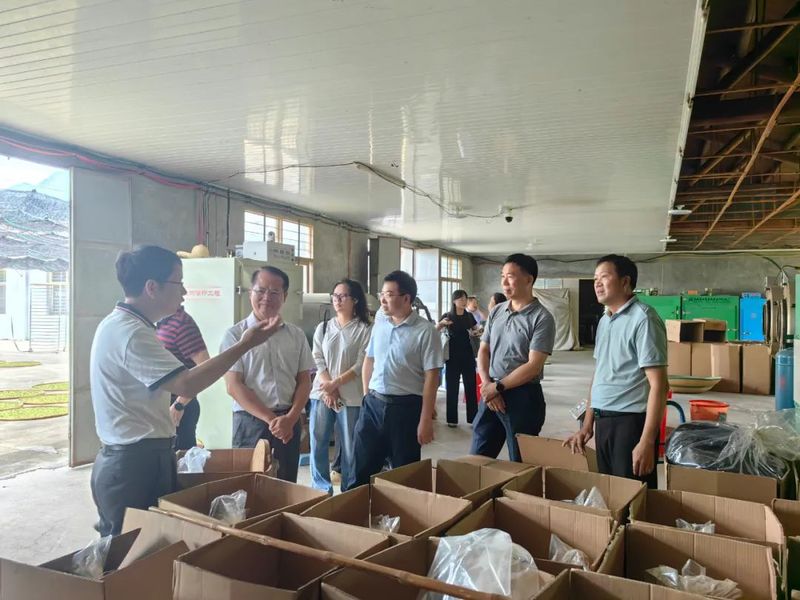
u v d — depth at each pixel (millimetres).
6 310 13727
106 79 2967
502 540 1203
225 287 4145
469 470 1844
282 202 6555
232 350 1666
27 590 1098
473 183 5578
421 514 1559
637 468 2053
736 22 2990
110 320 1616
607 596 1058
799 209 7805
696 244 11875
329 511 1505
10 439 4949
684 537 1289
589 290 16016
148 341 1577
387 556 1148
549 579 1157
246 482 1728
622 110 3494
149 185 4789
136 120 3613
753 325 12547
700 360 7828
